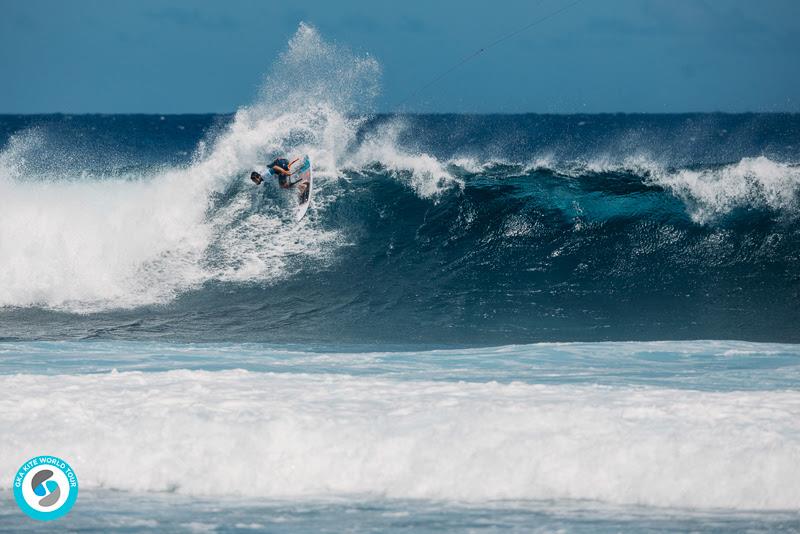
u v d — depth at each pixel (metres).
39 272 65.25
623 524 20.53
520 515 21.27
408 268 66.69
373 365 38.97
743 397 28.69
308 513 21.56
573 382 34.00
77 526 20.77
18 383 31.78
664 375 35.53
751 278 64.12
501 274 65.44
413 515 21.33
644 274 65.00
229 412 27.17
